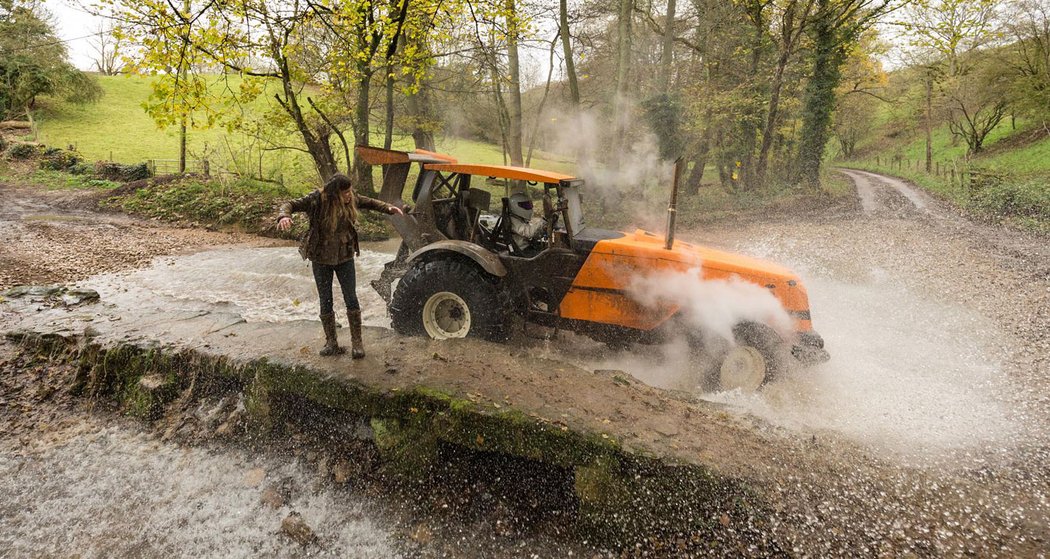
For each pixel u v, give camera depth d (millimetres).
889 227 12734
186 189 17062
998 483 3104
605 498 2887
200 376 4035
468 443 3184
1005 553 2549
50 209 15828
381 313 6328
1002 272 8180
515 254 5105
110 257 9945
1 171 20859
